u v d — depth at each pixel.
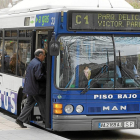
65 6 11.70
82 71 10.99
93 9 11.08
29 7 13.23
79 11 10.96
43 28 11.61
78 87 10.96
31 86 11.35
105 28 11.13
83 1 12.03
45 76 11.47
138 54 11.31
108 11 11.14
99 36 11.11
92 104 11.00
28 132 11.08
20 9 13.99
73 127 10.89
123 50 11.22
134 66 11.27
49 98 11.18
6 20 14.74
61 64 10.93
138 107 11.31
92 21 11.07
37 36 12.15
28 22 12.70
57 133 12.47
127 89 11.20
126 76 11.21
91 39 11.07
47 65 11.09
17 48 13.51
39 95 11.56
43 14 11.72
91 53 11.05
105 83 11.08
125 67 11.22
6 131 11.18
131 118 11.20
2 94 14.96
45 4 12.19
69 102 10.90
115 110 11.14
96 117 10.98
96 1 12.06
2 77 14.98
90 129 10.96
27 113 11.78
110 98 11.09
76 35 10.99
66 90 10.90
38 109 12.11
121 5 12.17
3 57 14.94
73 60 10.96
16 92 13.49
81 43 11.00
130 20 11.30
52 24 11.12
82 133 12.49
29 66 11.41
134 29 11.31
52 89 11.02
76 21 10.96
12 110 13.92
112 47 11.15
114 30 11.18
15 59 13.67
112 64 11.13
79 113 10.94
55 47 10.63
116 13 11.21
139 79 11.29
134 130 13.09
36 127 11.99
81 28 10.99
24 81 12.30
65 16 10.93
